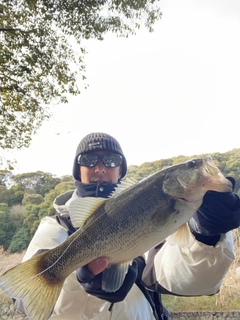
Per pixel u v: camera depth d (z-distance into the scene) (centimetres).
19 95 281
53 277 58
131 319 66
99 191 79
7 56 264
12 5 255
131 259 58
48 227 73
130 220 58
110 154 85
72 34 271
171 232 57
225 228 53
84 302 65
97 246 59
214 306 247
